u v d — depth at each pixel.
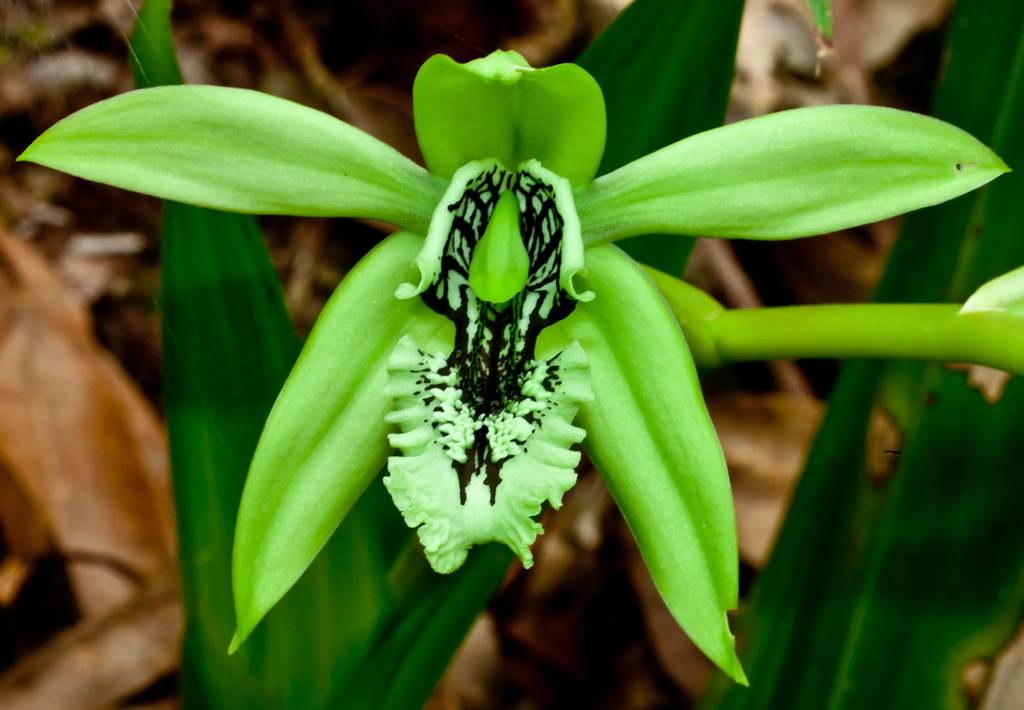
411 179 0.24
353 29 0.44
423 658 0.25
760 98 0.42
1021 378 0.26
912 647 0.26
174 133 0.23
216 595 0.26
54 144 0.23
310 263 0.42
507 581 0.36
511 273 0.24
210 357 0.26
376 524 0.26
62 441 0.33
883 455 0.26
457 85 0.24
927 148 0.23
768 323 0.25
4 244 0.35
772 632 0.27
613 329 0.24
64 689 0.31
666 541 0.24
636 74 0.26
